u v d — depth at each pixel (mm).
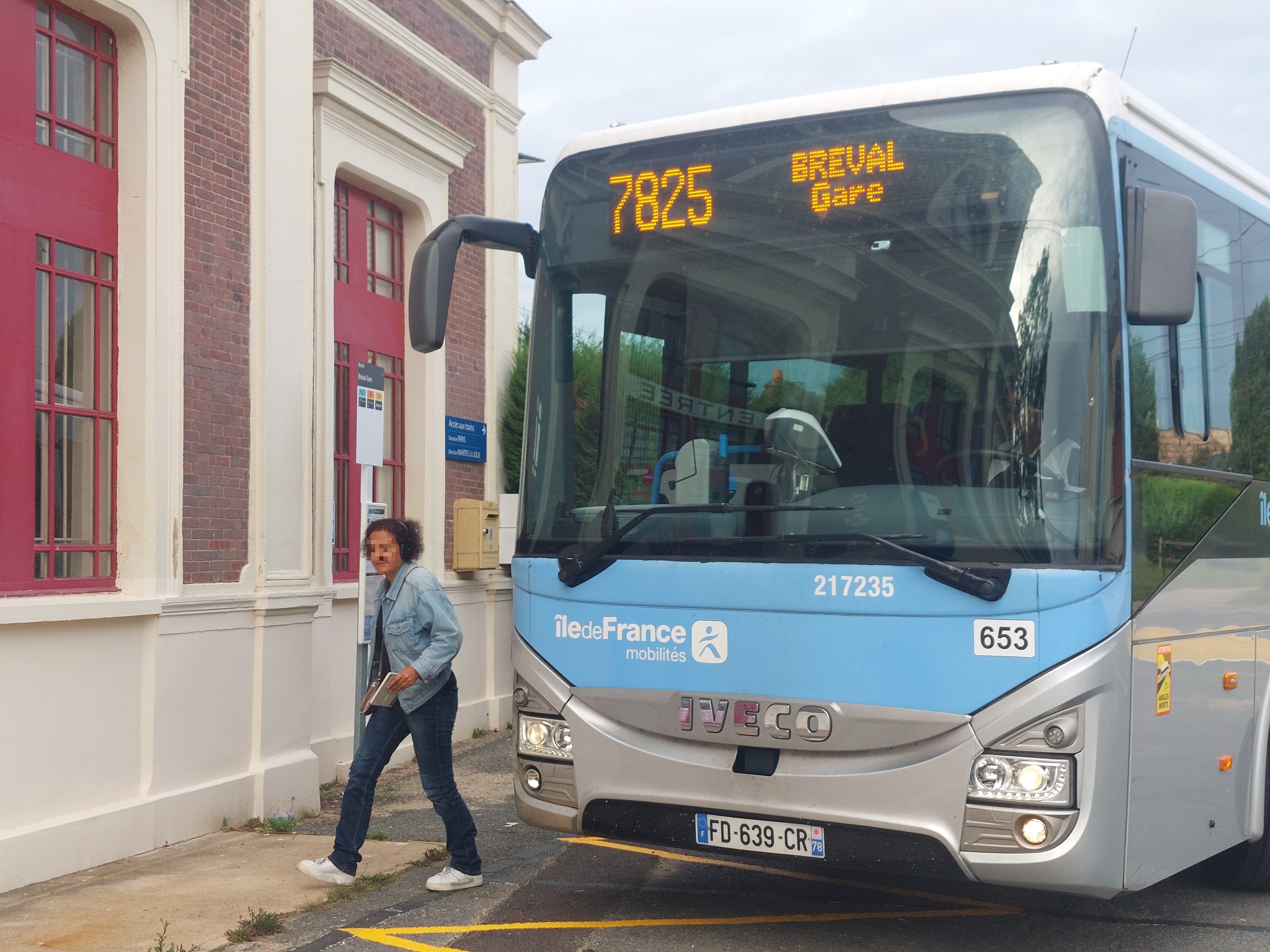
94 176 7109
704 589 5098
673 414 5359
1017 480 4660
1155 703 4930
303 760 8305
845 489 4941
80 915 5770
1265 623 6102
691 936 5547
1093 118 4840
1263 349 6367
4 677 6215
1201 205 5805
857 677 4781
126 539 7176
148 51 7262
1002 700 4555
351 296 10070
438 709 6191
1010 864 4531
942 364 4879
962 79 5109
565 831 5430
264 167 8203
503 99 12391
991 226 4910
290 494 8391
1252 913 6105
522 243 5891
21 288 6598
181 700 7328
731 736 4996
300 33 8625
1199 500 5465
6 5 6527
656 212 5586
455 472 11375
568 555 5434
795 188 5305
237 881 6406
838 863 4820
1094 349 4676
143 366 7199
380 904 6051
